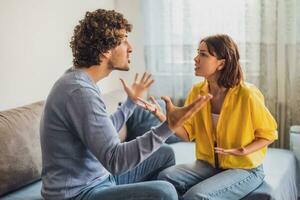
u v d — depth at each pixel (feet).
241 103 6.14
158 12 10.04
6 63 7.27
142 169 6.30
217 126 6.30
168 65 10.19
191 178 6.27
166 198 4.88
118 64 5.19
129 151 4.69
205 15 9.63
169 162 6.63
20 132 6.28
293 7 8.87
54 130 4.91
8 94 7.36
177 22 9.90
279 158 7.80
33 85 7.96
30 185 6.46
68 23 8.88
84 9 9.41
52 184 5.02
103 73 5.26
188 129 6.66
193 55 9.91
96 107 4.77
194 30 9.78
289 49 9.05
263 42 9.18
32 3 7.80
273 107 9.37
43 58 8.18
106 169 4.97
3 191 5.91
